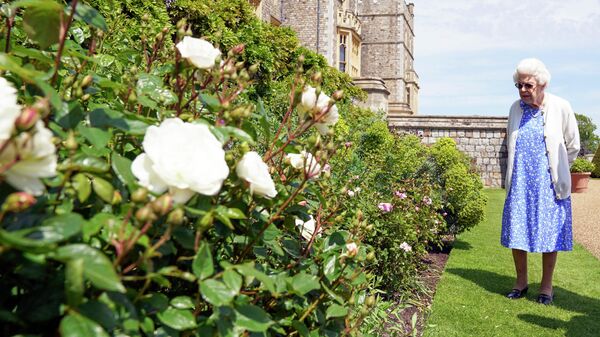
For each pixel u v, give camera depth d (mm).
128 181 988
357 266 1628
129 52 1860
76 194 1004
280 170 1621
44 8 1114
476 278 5949
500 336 4117
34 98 1211
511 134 4992
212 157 988
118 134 1282
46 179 945
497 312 4703
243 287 1376
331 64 24938
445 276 6027
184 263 1258
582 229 10172
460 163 8922
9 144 743
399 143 8820
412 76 39812
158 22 6031
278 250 1428
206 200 1114
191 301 1094
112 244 961
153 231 1068
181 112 1465
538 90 4727
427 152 9422
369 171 5918
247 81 1525
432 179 8617
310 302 1546
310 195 1983
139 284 1144
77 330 747
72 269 720
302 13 25016
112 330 888
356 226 1718
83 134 1008
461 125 22234
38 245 712
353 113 12523
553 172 4734
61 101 1078
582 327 4348
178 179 955
